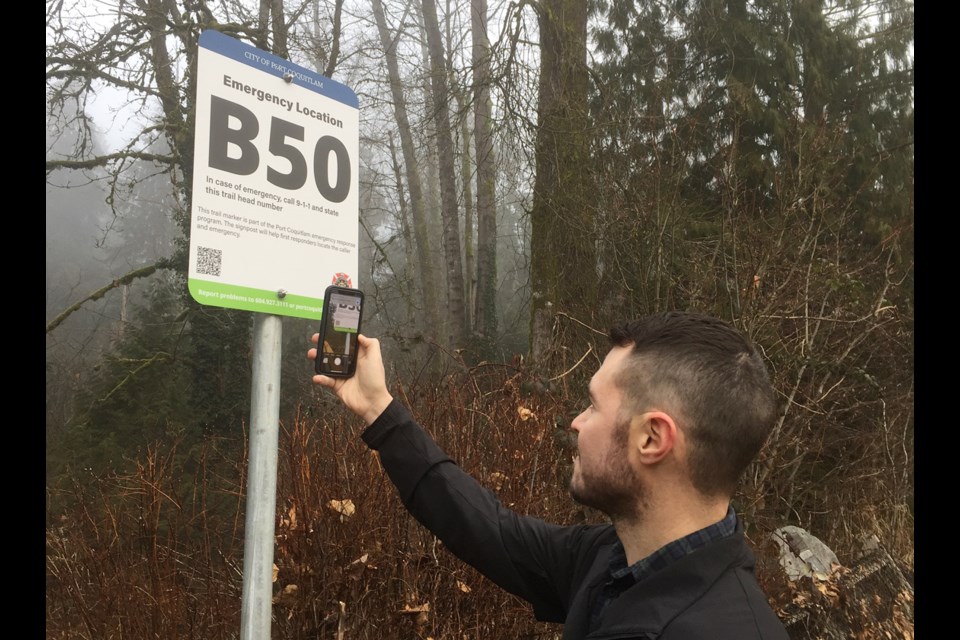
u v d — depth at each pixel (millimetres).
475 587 2904
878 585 3996
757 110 9016
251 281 1496
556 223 7730
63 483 6828
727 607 1030
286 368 12422
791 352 5711
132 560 3158
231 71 1502
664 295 6324
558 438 3572
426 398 3514
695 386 1145
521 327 15344
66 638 3137
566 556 1527
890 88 10500
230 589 3189
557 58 8688
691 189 8094
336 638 2691
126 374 11328
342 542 2838
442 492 1604
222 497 4383
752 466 5348
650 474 1180
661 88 8102
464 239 18406
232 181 1480
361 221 14000
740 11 10000
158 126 10391
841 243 7832
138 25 9898
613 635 1055
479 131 12875
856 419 6844
